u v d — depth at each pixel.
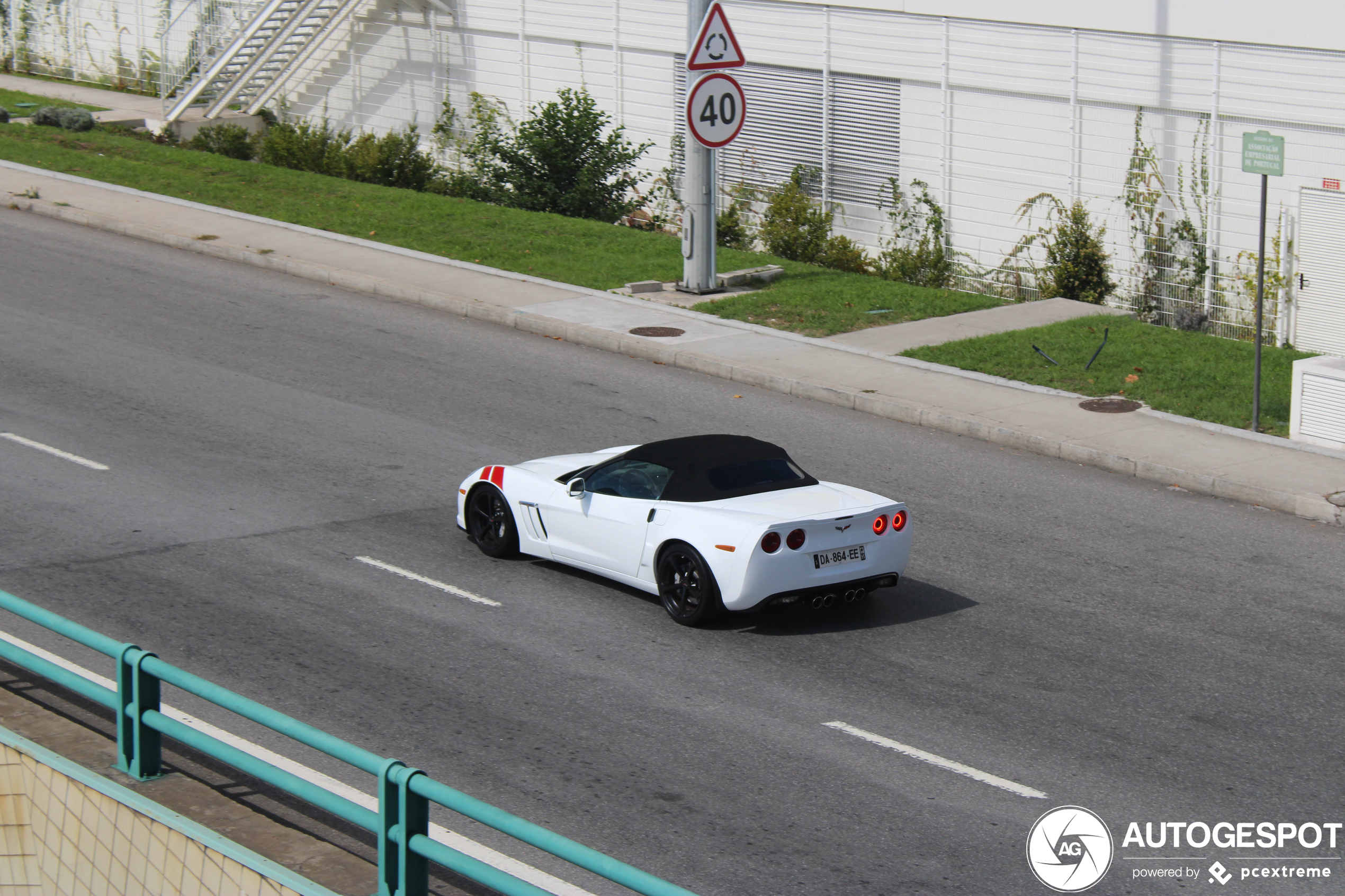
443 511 13.29
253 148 33.62
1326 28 20.62
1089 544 12.75
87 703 9.09
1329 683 9.80
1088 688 9.69
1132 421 16.06
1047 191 24.12
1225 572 12.05
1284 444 15.23
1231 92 21.45
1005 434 15.75
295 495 13.52
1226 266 21.88
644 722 9.06
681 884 7.17
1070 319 20.62
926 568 12.09
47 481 13.60
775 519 10.39
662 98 30.12
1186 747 8.80
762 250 28.08
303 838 7.07
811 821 7.82
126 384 16.92
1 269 21.97
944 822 7.83
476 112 33.72
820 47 27.31
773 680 9.77
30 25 43.75
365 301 21.56
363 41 36.06
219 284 22.08
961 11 25.25
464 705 9.25
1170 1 22.42
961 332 19.92
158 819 6.95
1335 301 19.83
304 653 10.02
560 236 25.45
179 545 12.11
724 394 17.58
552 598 11.28
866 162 27.06
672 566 10.80
